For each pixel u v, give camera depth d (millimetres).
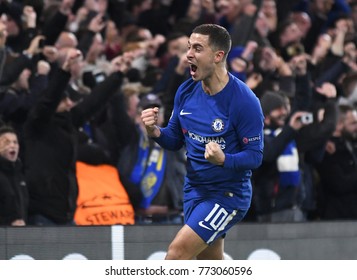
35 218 26453
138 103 29484
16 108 27953
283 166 28453
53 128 26609
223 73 20656
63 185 26609
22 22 32875
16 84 28266
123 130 29516
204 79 20562
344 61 35625
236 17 38625
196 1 41281
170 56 35312
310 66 35969
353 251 26203
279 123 28594
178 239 20703
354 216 30766
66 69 26219
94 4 36188
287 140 27906
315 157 30656
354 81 35094
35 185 26359
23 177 26219
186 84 21266
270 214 28484
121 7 40781
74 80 30734
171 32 39375
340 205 30953
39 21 34125
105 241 24047
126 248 24172
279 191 28672
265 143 28094
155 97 29062
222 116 20625
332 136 30984
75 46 31953
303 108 31266
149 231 24375
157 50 37125
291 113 30500
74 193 26906
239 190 21031
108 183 27672
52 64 30656
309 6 45625
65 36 31859
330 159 30797
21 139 27672
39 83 28484
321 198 31297
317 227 25859
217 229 20875
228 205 20922
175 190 28984
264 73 33062
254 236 25219
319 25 43875
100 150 27938
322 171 30891
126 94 30984
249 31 35875
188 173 21234
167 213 28844
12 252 23359
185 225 20875
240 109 20500
